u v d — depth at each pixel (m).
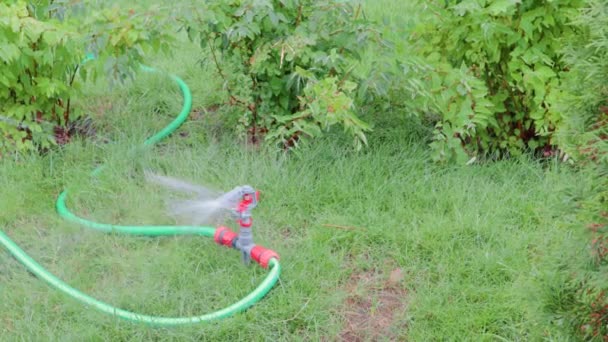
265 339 3.87
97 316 3.94
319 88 4.96
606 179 2.91
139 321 3.90
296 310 4.04
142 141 5.61
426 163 5.38
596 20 2.94
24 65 5.28
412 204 4.95
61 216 4.84
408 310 4.09
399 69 5.26
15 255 4.40
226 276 4.27
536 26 5.07
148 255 4.48
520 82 5.27
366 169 5.23
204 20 5.19
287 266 4.33
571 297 3.18
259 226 4.75
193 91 6.57
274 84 5.45
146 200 4.95
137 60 5.32
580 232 2.98
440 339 3.86
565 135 3.09
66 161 5.41
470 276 4.27
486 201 4.89
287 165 5.28
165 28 5.12
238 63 5.51
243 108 5.68
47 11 5.38
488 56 5.39
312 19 5.22
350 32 5.30
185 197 5.03
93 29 5.02
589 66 3.00
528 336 3.79
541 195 4.90
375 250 4.55
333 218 4.77
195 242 4.54
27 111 5.44
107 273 4.37
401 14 7.77
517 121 5.50
